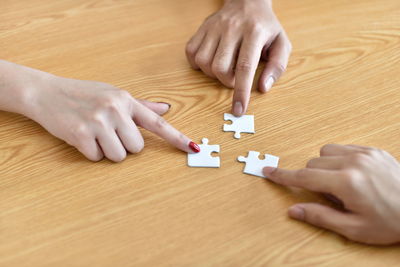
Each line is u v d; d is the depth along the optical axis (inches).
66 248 18.7
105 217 19.5
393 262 18.8
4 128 22.1
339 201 20.0
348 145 21.0
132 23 27.1
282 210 20.0
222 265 18.4
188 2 28.8
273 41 25.8
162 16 27.7
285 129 22.7
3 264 18.2
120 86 24.0
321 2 29.5
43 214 19.5
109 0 28.5
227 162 21.4
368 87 24.7
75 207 19.7
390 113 23.5
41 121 21.6
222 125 22.8
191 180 20.7
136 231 19.2
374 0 29.6
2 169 20.7
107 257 18.5
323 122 23.0
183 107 23.5
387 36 27.5
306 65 25.7
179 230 19.2
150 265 18.4
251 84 23.6
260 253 18.8
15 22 26.6
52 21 26.9
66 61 24.8
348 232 19.1
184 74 25.0
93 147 20.9
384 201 18.8
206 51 24.6
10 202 19.8
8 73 21.9
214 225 19.4
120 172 20.9
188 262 18.5
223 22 25.3
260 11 25.8
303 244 19.1
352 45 26.9
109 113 21.0
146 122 21.6
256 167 21.2
